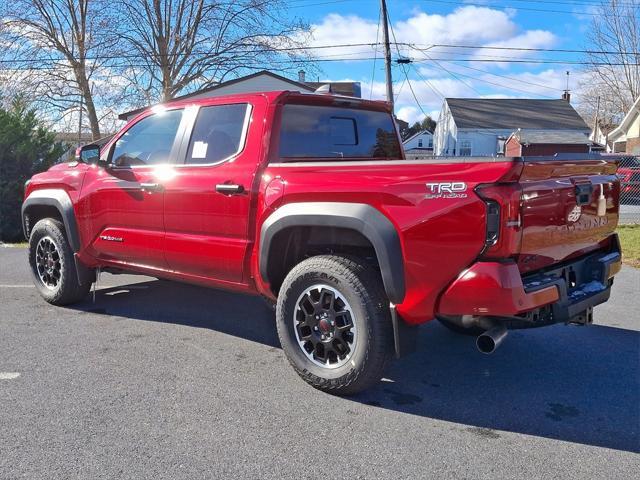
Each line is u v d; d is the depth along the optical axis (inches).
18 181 608.1
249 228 159.6
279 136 163.0
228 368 163.9
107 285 268.4
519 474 110.4
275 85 1072.8
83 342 185.2
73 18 1087.0
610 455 118.1
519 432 128.2
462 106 1804.9
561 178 138.4
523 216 122.6
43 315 217.0
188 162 178.1
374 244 133.8
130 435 123.3
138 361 168.6
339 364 144.6
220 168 167.9
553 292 131.2
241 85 1073.5
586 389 152.9
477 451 119.2
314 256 151.0
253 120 164.4
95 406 137.3
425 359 175.6
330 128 182.9
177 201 176.9
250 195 158.2
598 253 163.9
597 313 231.1
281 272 161.0
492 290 120.7
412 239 129.6
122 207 194.9
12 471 108.6
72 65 1094.4
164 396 143.8
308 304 150.3
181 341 187.9
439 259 126.7
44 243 229.1
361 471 110.7
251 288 165.8
